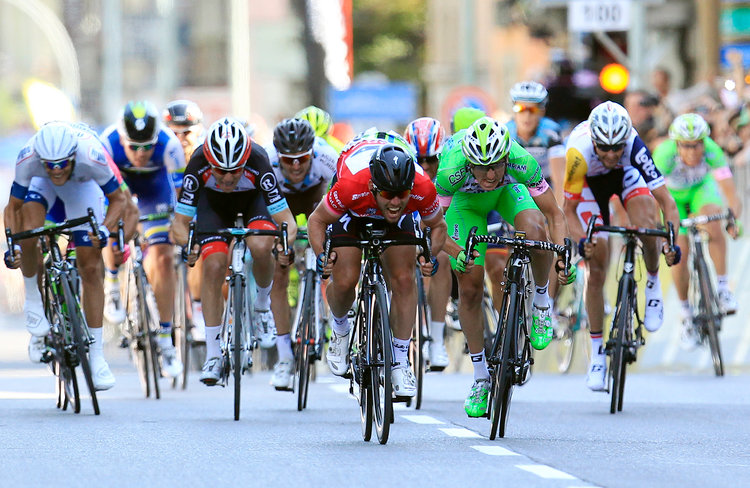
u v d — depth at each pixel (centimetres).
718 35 7275
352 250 2711
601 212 3506
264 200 3353
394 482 2200
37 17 8675
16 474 2288
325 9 11169
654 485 2200
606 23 5500
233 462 2417
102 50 16850
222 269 3164
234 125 3092
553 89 5819
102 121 13450
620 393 3297
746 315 4969
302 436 2794
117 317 4041
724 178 4369
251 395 3775
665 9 8462
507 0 10212
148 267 3919
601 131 3238
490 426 2992
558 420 3114
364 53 17262
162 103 16025
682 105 6228
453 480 2222
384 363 2609
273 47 15412
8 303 7719
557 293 4228
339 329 2798
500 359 2750
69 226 3127
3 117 15812
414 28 17425
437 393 3800
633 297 3294
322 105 11219
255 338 3444
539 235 3008
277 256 3122
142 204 3969
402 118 8756
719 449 2642
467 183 3012
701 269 4206
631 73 6047
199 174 3169
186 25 17038
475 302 2938
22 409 3331
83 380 4116
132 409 3356
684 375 4344
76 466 2373
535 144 4053
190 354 4241
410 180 2547
